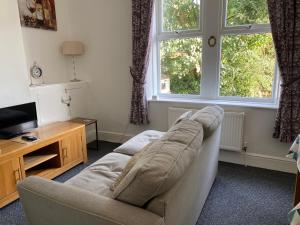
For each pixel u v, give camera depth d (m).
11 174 2.18
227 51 2.93
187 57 3.18
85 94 3.73
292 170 2.68
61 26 3.55
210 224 1.85
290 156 1.78
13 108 2.55
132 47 3.18
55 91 3.17
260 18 2.71
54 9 3.40
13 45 2.59
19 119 2.62
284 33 2.35
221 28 2.88
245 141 2.85
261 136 2.77
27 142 2.37
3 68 2.51
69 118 3.44
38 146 2.39
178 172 1.08
